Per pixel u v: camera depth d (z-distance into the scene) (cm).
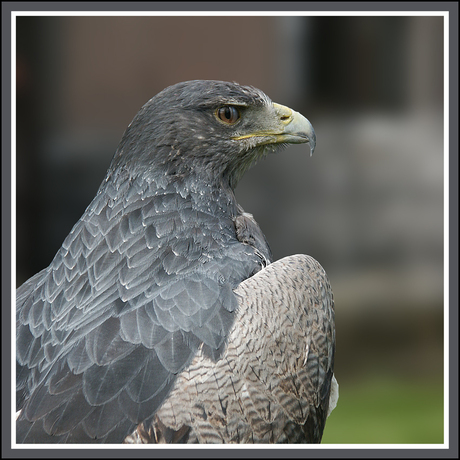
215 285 519
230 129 627
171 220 566
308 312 549
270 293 529
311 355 544
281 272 553
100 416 450
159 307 498
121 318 496
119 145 604
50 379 473
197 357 479
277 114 650
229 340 492
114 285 527
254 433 483
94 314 509
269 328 512
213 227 586
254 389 489
